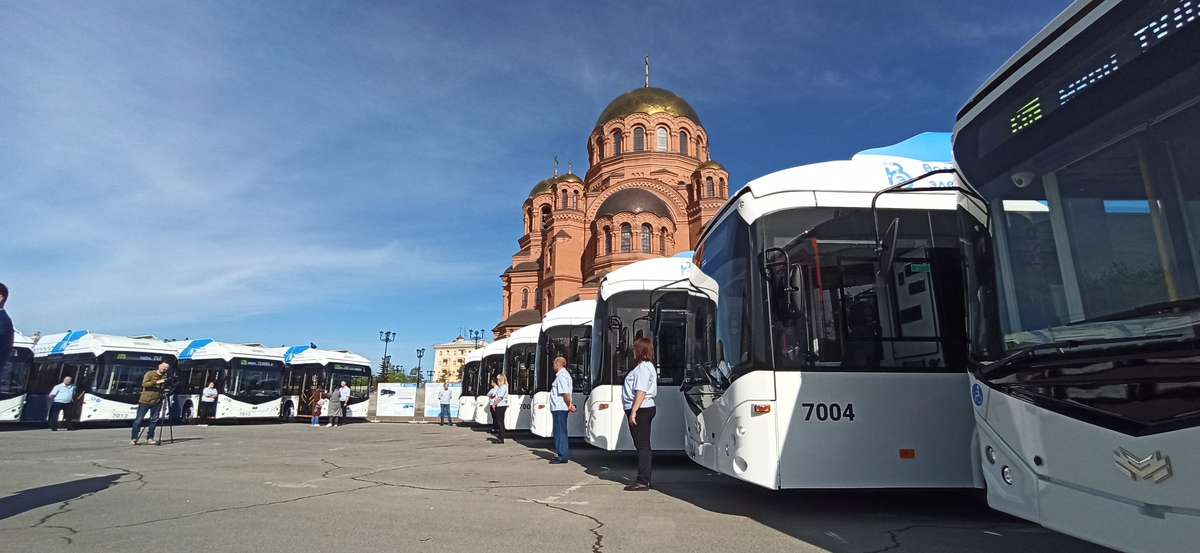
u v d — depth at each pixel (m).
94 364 24.25
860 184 6.67
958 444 6.10
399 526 5.86
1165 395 2.91
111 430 22.92
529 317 49.00
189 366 29.77
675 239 44.56
